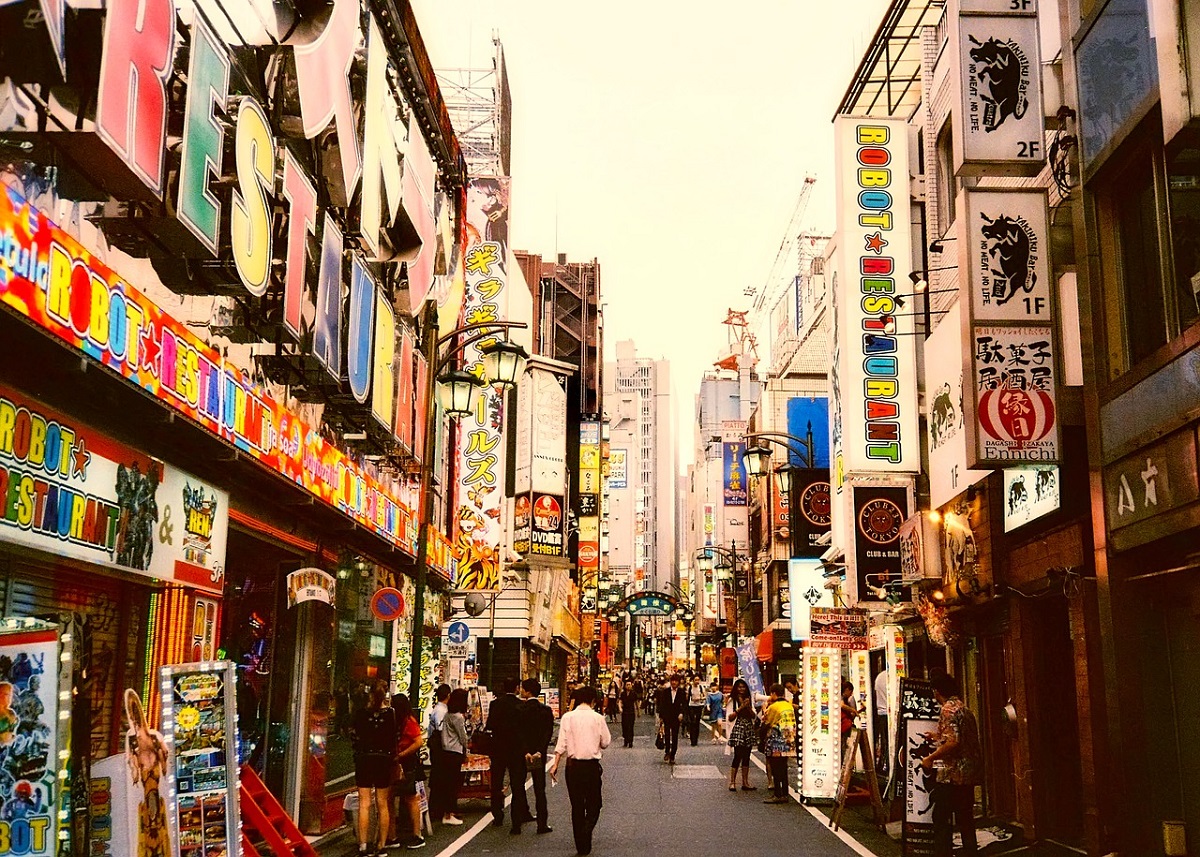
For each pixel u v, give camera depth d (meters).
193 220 8.28
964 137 13.04
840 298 21.47
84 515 7.63
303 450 11.96
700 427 138.38
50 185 7.29
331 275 12.12
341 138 12.02
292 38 11.17
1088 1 12.39
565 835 14.45
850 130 21.22
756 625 54.66
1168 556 11.13
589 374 69.69
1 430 6.52
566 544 40.91
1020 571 14.52
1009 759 16.14
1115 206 12.20
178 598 9.84
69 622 7.84
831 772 17.98
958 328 16.88
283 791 13.50
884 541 20.55
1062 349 13.01
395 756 12.63
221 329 10.56
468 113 41.25
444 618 24.55
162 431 8.93
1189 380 10.02
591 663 70.19
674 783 22.33
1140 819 11.00
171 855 7.58
